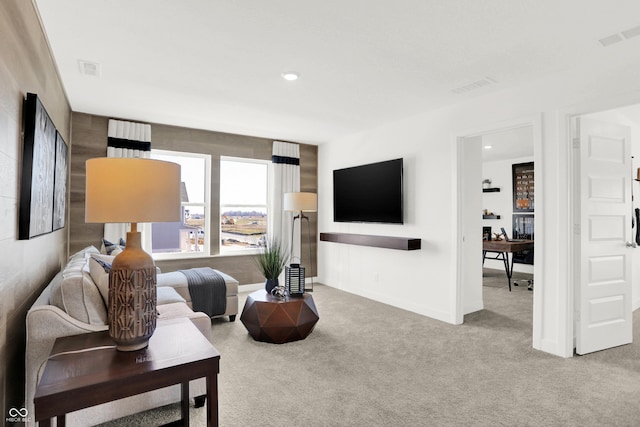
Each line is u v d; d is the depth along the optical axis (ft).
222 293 12.65
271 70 9.85
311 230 19.99
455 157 12.69
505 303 15.71
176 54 8.89
